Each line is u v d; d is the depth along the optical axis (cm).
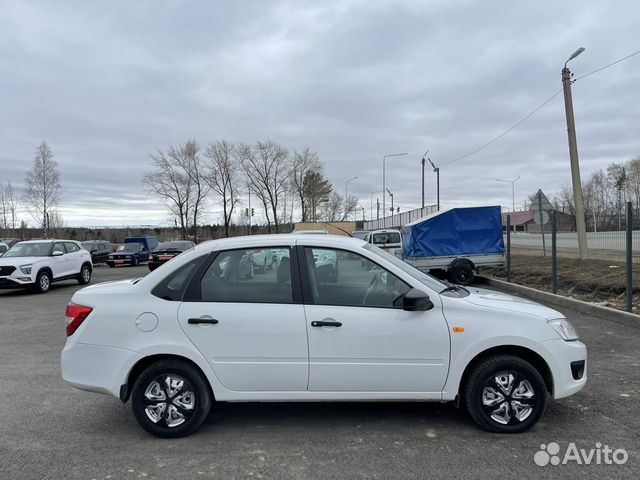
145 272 2669
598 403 464
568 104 1578
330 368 392
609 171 7350
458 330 391
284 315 394
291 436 400
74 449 383
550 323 401
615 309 888
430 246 1579
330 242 420
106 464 357
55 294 1505
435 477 330
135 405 398
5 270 1451
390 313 396
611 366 588
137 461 361
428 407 462
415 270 468
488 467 342
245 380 395
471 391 397
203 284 408
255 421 434
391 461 354
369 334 391
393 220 5141
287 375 394
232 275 411
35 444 394
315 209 6900
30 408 480
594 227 3180
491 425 396
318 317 393
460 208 1582
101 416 456
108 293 412
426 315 395
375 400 397
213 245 421
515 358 394
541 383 393
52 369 627
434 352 392
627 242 859
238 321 393
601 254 1759
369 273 411
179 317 396
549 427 410
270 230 6581
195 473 341
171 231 7094
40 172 4609
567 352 399
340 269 411
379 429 411
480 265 1576
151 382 399
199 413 398
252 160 6269
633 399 475
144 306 401
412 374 393
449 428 411
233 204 6238
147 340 395
